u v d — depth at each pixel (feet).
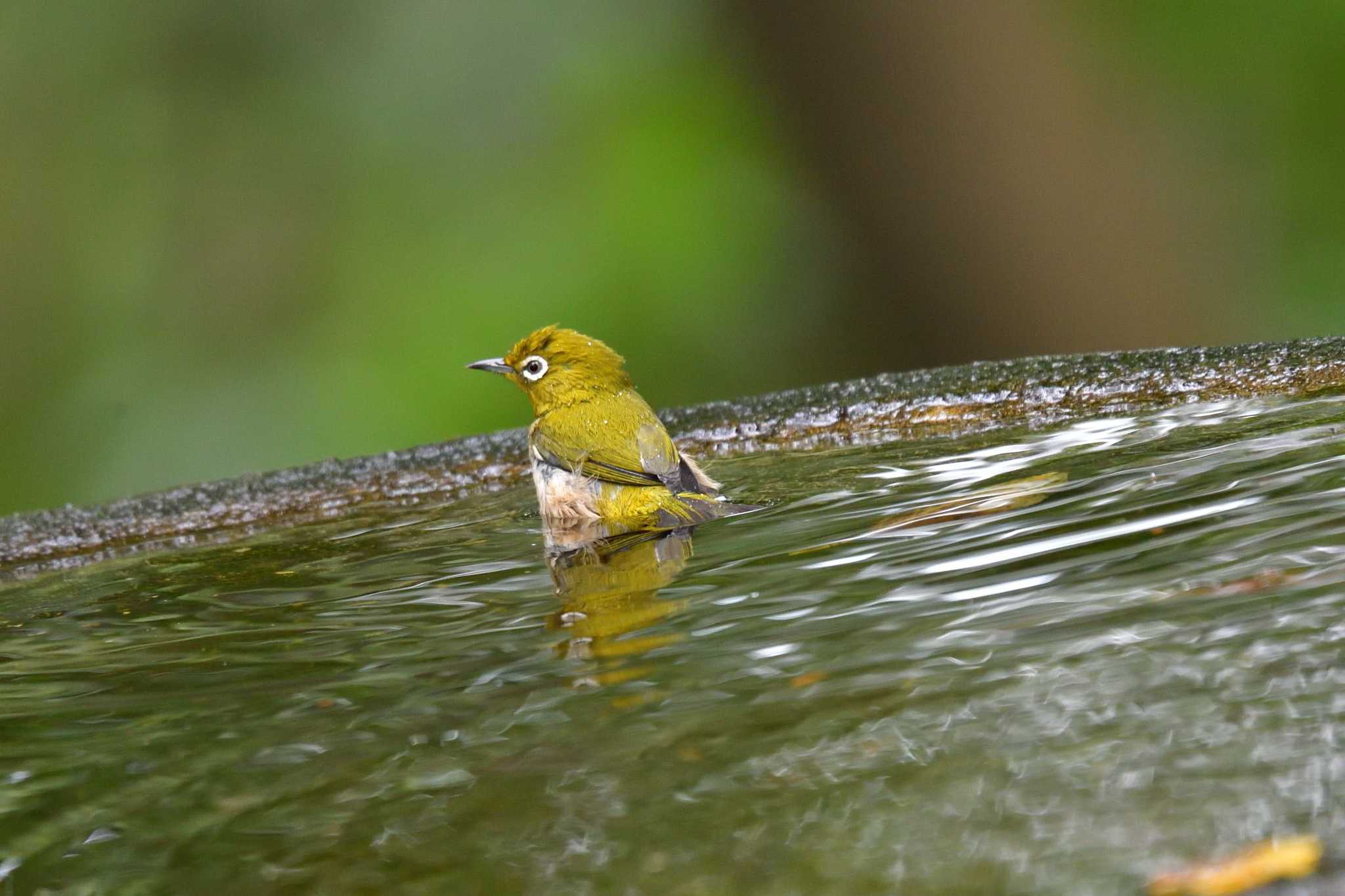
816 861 10.94
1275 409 27.30
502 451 35.58
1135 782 11.23
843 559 20.47
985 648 14.88
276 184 79.97
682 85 77.66
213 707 17.22
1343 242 71.56
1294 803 10.48
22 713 17.87
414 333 77.66
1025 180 67.77
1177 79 71.10
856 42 66.74
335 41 77.56
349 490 34.45
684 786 12.62
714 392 76.79
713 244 75.56
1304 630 13.60
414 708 16.05
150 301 80.69
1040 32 66.74
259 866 12.39
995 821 11.05
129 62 79.46
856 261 72.84
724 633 17.12
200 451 78.07
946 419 32.91
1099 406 31.30
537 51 76.38
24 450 79.36
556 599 21.02
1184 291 70.38
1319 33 70.38
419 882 11.66
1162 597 15.53
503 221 78.13
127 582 26.94
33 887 12.53
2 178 80.12
